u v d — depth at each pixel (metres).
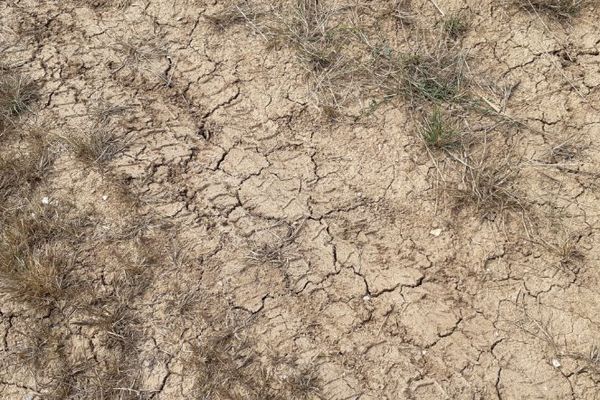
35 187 2.00
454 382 1.78
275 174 2.01
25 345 1.83
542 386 1.77
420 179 1.99
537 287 1.86
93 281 1.89
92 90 2.13
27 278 1.86
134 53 2.18
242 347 1.82
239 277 1.89
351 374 1.79
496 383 1.78
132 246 1.92
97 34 2.22
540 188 1.96
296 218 1.96
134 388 1.79
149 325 1.84
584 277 1.87
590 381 1.77
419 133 2.03
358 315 1.85
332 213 1.96
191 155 2.04
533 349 1.80
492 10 2.20
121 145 2.05
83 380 1.80
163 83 2.14
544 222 1.92
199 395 1.77
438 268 1.89
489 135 2.03
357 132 2.05
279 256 1.91
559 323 1.83
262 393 1.77
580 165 1.99
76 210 1.97
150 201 1.98
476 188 1.95
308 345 1.82
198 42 2.20
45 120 2.09
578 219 1.93
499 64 2.13
